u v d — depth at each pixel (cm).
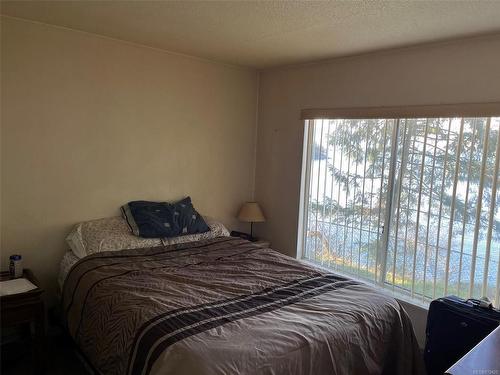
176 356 154
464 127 260
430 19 224
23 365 252
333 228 347
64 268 274
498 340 151
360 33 257
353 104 324
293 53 321
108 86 306
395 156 300
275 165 395
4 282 241
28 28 265
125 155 322
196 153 368
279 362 160
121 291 214
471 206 258
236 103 392
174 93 345
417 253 288
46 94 278
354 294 227
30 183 278
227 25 254
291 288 230
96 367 208
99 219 310
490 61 247
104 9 235
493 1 194
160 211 321
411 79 286
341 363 181
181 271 251
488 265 252
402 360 217
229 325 177
